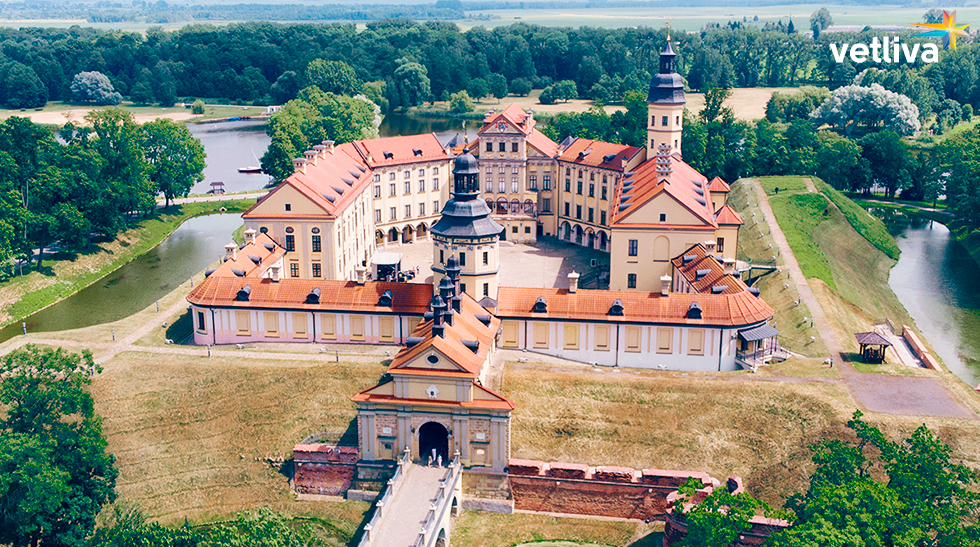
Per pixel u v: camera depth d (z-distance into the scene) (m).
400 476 100.81
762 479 104.38
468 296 125.75
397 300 132.00
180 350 131.25
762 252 179.12
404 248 197.88
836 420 108.25
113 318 164.38
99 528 103.50
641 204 149.75
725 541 82.88
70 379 107.00
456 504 103.38
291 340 135.25
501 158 199.38
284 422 115.38
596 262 183.62
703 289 136.25
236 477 110.12
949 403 111.94
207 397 119.69
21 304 169.00
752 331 125.12
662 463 106.75
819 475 89.88
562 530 101.56
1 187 175.25
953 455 102.75
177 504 107.31
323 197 158.88
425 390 102.88
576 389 116.44
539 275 175.75
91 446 98.06
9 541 93.06
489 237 127.06
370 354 128.25
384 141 198.12
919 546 78.75
